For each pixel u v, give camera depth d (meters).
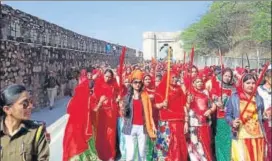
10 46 13.46
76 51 25.38
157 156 7.54
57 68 20.48
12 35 13.91
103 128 8.10
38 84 16.88
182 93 7.36
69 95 22.88
